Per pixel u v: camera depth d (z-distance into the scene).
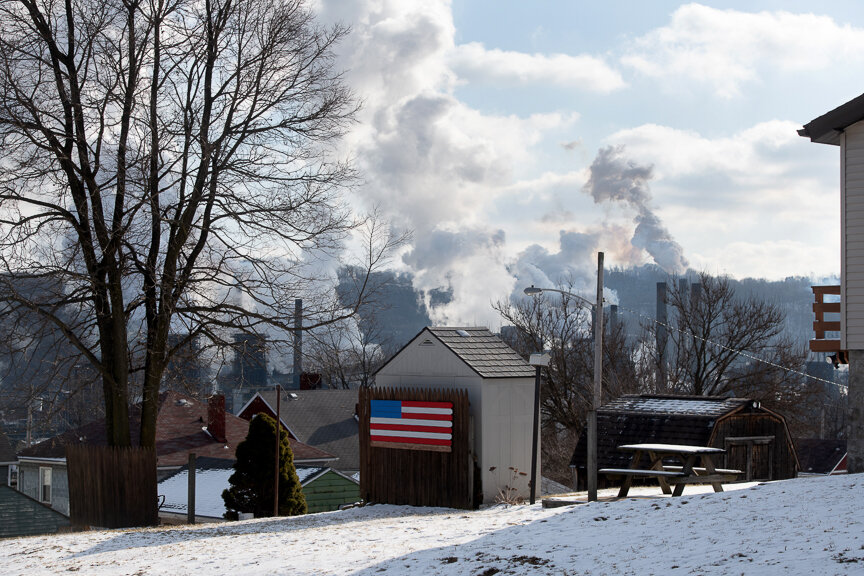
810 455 56.31
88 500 24.14
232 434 44.59
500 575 11.23
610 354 53.66
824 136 20.97
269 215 24.92
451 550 13.20
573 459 32.16
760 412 30.62
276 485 29.50
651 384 54.03
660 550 11.21
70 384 24.78
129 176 22.92
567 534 13.27
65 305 23.86
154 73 24.17
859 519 11.38
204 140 23.67
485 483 23.33
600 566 10.81
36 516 30.23
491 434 23.55
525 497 24.11
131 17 23.52
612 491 20.34
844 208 20.59
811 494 13.77
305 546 15.30
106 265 23.81
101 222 23.02
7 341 22.61
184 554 15.57
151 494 23.53
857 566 9.12
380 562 12.94
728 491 15.48
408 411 24.39
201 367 26.45
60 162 23.22
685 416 29.89
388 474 24.95
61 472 40.16
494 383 23.73
